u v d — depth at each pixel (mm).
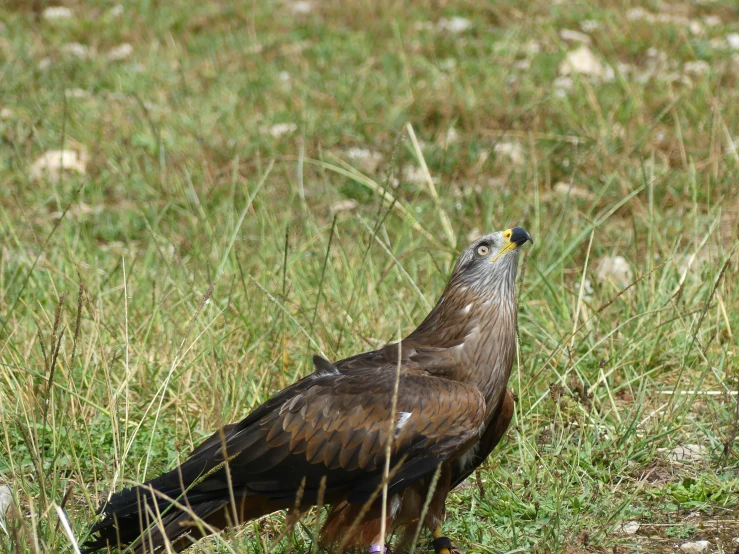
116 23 38906
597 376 17859
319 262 21375
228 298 19406
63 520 11719
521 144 27781
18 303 19844
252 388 17047
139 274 21422
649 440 15789
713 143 25312
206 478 12609
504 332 13945
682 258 21406
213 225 23344
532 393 17188
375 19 37781
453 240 21391
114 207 25766
